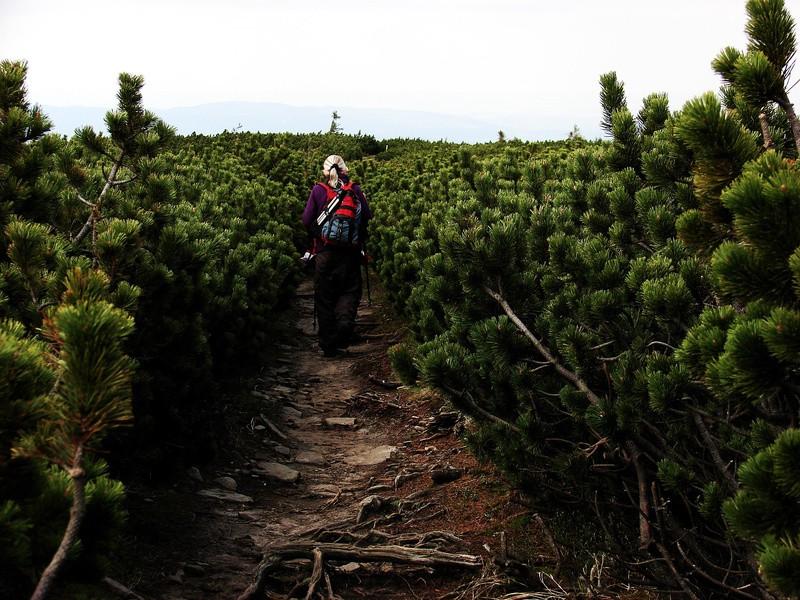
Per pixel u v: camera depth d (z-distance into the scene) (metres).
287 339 10.73
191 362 5.39
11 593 1.88
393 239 11.98
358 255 9.67
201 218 8.30
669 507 3.61
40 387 1.88
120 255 3.48
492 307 4.27
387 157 33.97
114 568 3.54
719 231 2.53
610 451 3.62
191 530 4.39
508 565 3.84
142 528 4.21
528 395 3.95
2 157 3.86
